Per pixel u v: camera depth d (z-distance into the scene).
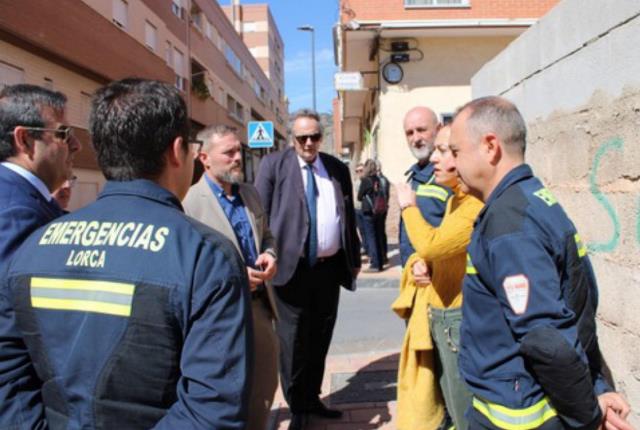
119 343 1.22
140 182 1.38
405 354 2.84
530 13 10.93
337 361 4.63
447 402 2.58
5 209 1.74
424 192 2.77
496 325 1.59
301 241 3.35
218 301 1.25
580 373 1.39
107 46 16.86
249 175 29.91
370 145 15.70
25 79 13.11
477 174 1.74
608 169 2.52
